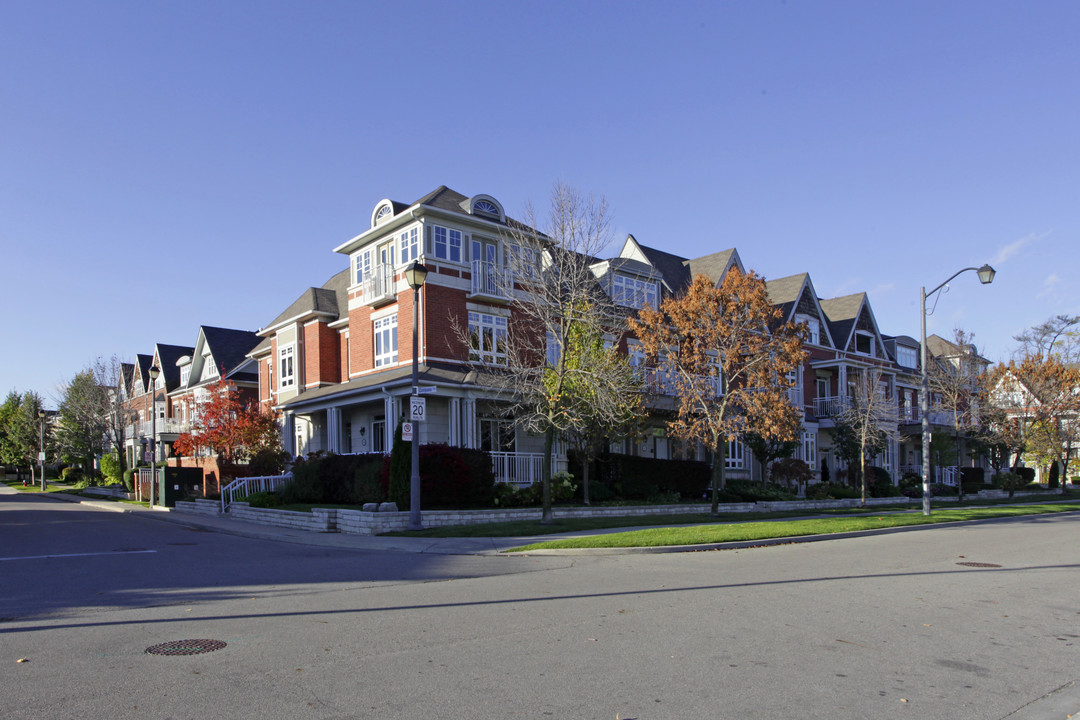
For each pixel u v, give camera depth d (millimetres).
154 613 9078
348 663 6688
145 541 18516
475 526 19562
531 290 22031
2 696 5746
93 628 8203
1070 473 62219
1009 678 6375
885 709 5551
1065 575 12336
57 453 65250
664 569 13047
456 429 24938
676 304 26266
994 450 43562
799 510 29656
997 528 22562
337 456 25984
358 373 29906
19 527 22969
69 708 5465
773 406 24844
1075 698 5875
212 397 34562
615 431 25109
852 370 43188
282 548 16828
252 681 6141
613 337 24953
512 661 6754
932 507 32938
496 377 24609
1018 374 41469
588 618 8641
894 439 38562
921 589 10797
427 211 26766
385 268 28562
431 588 10953
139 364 58000
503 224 28422
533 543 16453
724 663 6719
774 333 26031
